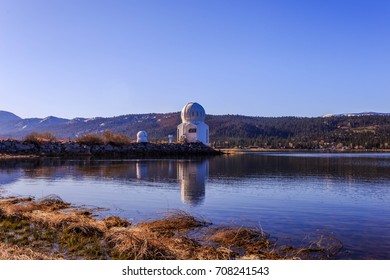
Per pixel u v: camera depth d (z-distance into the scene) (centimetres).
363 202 2525
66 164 5653
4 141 7500
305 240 1593
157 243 1384
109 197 2675
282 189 3117
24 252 1298
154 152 8900
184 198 2636
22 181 3591
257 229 1741
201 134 11506
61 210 2191
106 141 8850
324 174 4397
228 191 2980
